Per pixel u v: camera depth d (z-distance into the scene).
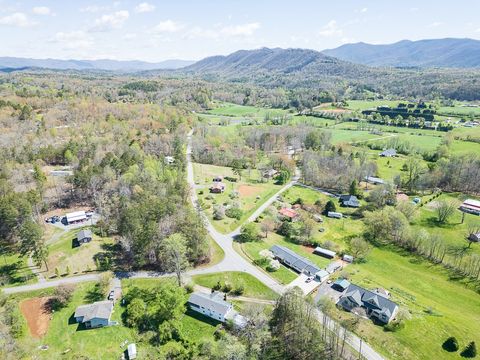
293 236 128.62
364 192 171.88
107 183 143.12
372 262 115.44
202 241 108.88
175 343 79.56
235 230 129.00
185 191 145.25
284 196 165.25
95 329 83.06
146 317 85.88
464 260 114.88
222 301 88.62
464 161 176.88
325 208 151.25
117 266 106.75
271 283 99.56
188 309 90.69
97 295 94.75
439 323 85.69
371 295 91.00
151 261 107.81
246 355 72.19
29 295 94.31
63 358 74.12
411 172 180.75
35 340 79.31
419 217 145.38
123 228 110.12
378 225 129.12
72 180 143.38
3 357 69.94
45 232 122.31
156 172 153.00
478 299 98.44
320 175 182.50
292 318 79.06
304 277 103.00
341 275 104.94
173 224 110.94
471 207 150.88
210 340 77.19
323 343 74.69
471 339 80.94
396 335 81.56
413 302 94.12
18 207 116.75
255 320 80.50
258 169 199.12
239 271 104.50
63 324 84.56
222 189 163.25
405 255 120.50
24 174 147.00
